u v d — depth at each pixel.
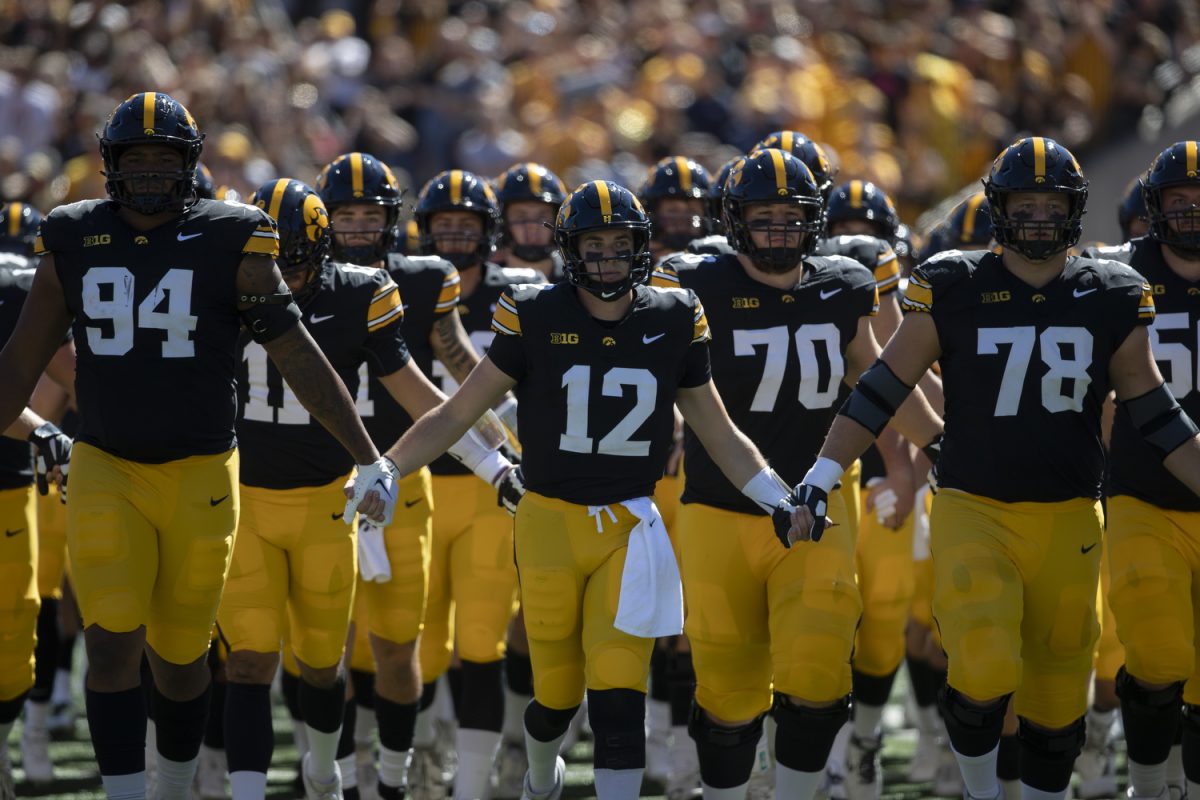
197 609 15.27
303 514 17.55
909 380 15.97
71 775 22.77
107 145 14.65
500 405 18.42
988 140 44.94
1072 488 15.73
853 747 20.22
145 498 14.91
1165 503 16.88
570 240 15.55
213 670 20.02
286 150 41.53
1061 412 15.61
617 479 15.72
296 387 15.47
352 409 15.64
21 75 40.31
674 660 19.95
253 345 17.38
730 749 16.98
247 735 16.80
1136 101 45.66
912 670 22.47
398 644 18.84
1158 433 15.90
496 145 41.56
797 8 46.03
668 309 15.84
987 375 15.66
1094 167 43.72
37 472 18.16
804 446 17.42
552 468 15.76
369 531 18.44
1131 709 16.81
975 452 15.79
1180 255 17.53
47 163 40.25
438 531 20.20
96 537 14.62
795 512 15.59
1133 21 46.84
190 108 40.09
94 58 42.84
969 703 15.35
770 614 16.64
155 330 14.74
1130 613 16.78
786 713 16.28
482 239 21.30
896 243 24.02
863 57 45.31
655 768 22.69
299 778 21.23
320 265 17.47
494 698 19.44
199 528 15.09
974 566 15.49
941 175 43.94
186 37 43.38
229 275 14.93
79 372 15.00
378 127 43.50
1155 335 17.56
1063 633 15.88
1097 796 20.86
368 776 20.45
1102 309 15.67
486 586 19.72
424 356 19.84
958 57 45.75
